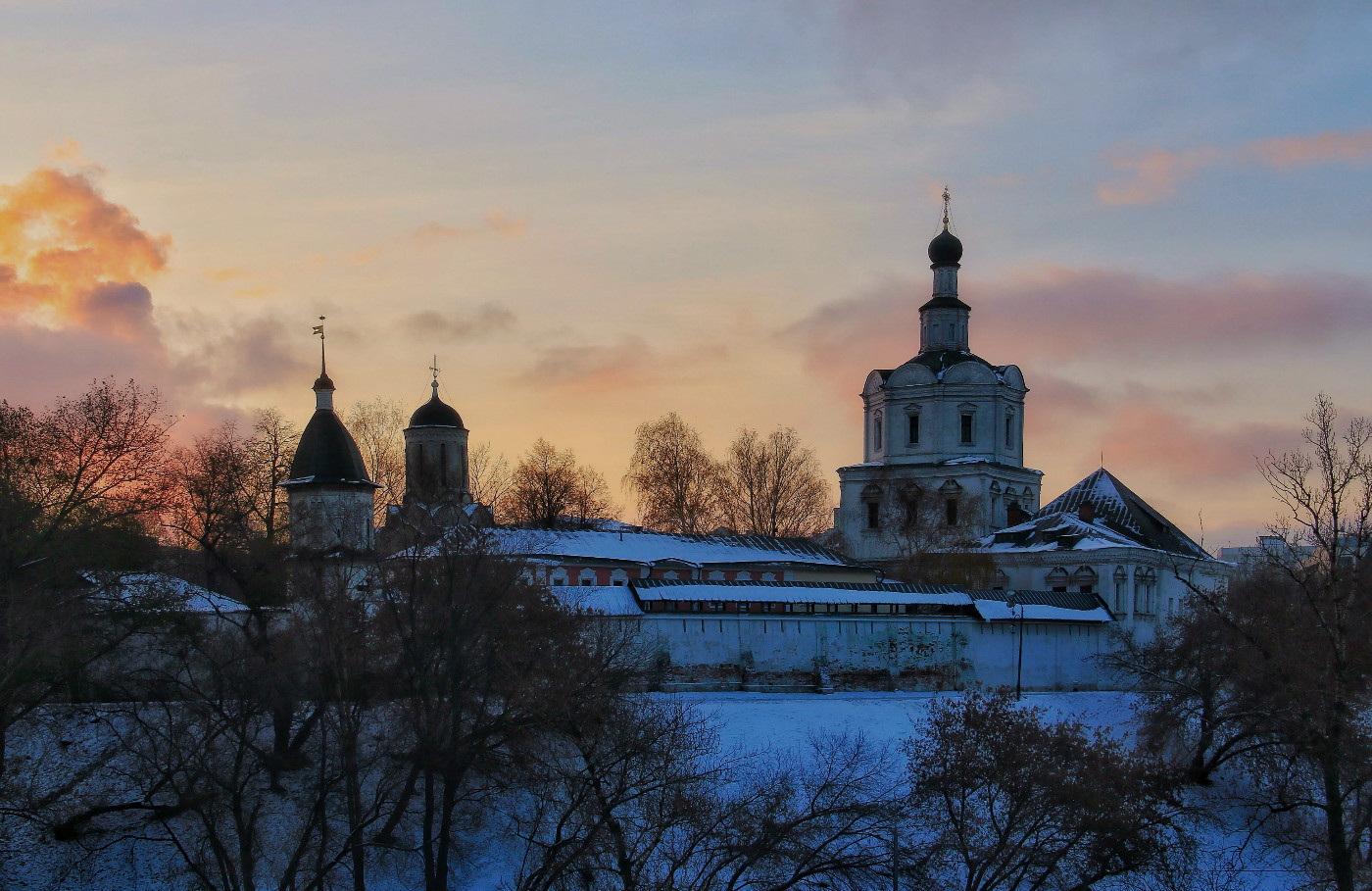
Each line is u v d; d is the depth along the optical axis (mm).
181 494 47688
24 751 41969
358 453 60344
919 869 36125
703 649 58906
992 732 38031
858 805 37438
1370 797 42094
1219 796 49344
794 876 35594
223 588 49562
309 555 41969
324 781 36125
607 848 36156
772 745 49688
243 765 39781
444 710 38250
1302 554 45250
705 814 36844
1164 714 50188
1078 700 63219
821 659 61281
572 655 40719
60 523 44250
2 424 45938
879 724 53531
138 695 42750
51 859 38281
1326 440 44156
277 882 37844
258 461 63031
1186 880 40344
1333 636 42500
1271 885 43438
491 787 40312
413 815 40844
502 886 39250
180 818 40156
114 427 47531
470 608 39531
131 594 43344
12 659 36688
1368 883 42094
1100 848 37000
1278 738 48375
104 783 40500
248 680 37750
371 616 44281
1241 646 49500
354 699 38219
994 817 37156
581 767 41438
